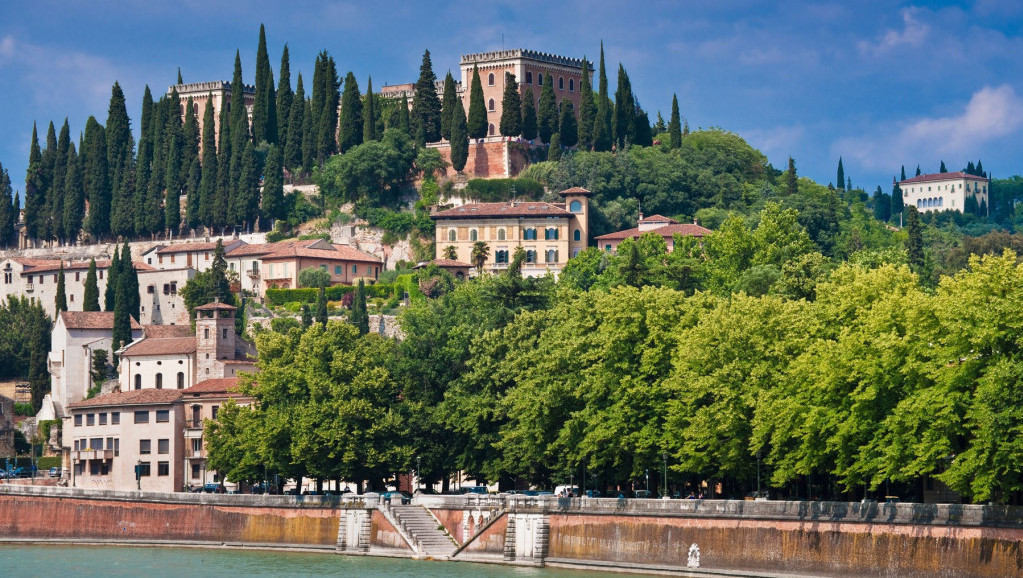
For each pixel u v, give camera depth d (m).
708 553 192.38
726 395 195.00
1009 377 153.12
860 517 173.88
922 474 171.12
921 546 166.62
